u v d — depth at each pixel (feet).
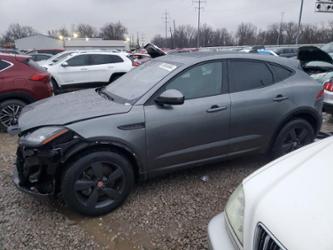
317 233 4.06
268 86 11.80
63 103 10.69
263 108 11.48
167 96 9.57
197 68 10.74
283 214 4.56
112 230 8.96
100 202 9.61
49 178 8.91
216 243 5.59
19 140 9.22
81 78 34.09
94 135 8.93
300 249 3.99
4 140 16.97
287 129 12.17
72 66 33.63
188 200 10.46
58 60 35.60
